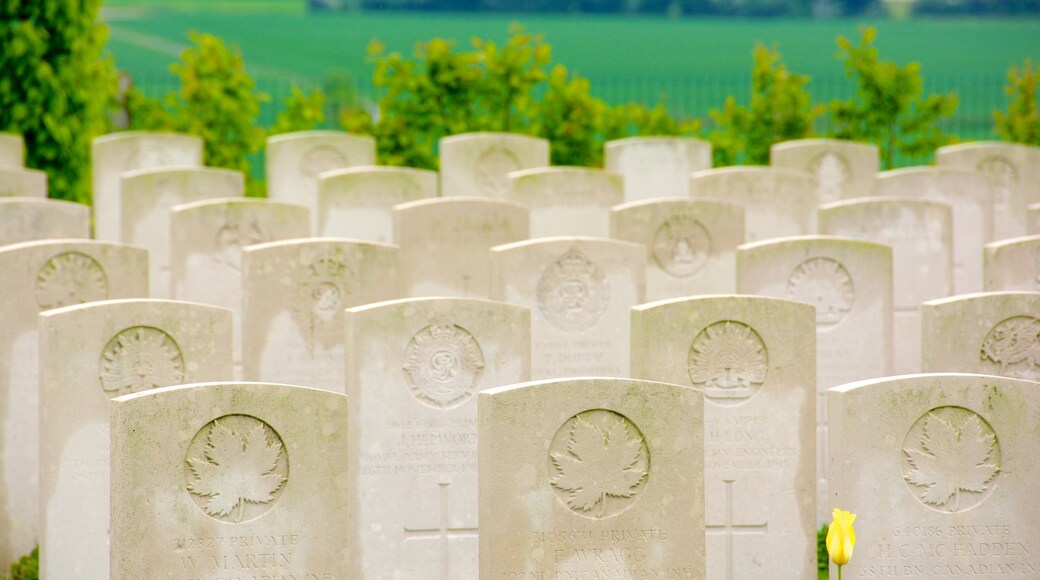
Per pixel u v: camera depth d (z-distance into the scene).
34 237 12.84
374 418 9.11
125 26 61.94
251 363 10.71
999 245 11.43
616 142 18.11
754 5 74.00
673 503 7.43
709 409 9.01
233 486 7.13
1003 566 7.78
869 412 7.59
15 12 17.70
